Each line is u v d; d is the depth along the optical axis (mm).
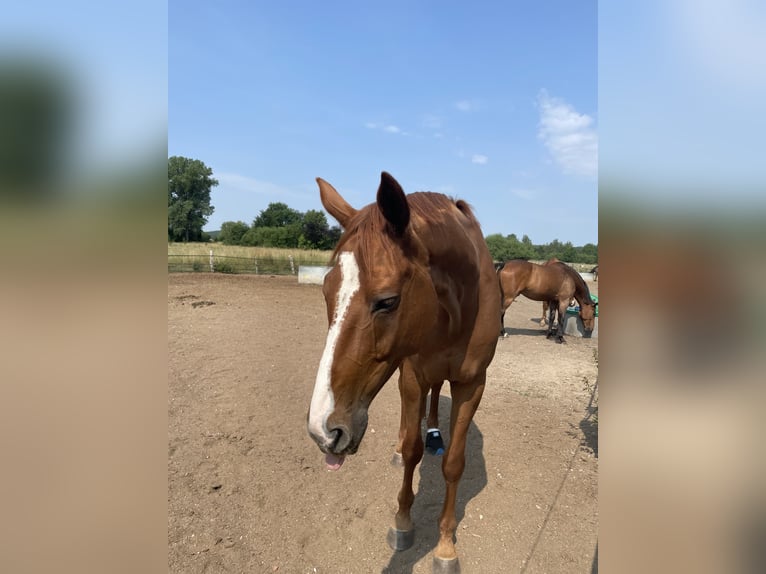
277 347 6832
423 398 2676
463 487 3371
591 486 3391
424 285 1871
